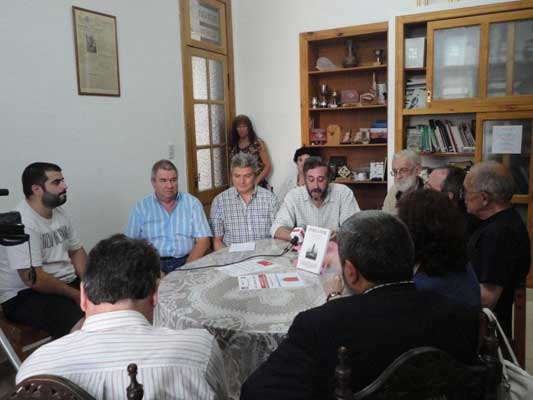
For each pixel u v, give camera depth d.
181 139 3.82
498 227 1.64
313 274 1.82
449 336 0.92
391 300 0.93
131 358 0.88
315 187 2.47
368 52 4.19
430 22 3.39
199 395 0.92
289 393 0.89
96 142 2.95
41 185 2.16
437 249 1.24
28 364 0.91
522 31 3.22
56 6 2.62
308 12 4.21
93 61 2.90
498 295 1.61
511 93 3.30
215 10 4.27
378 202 4.36
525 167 3.35
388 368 0.84
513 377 1.05
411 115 3.70
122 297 0.96
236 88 4.65
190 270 1.92
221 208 2.72
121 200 3.18
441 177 2.26
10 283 2.15
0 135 2.35
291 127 4.46
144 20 3.34
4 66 2.35
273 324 1.35
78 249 2.47
